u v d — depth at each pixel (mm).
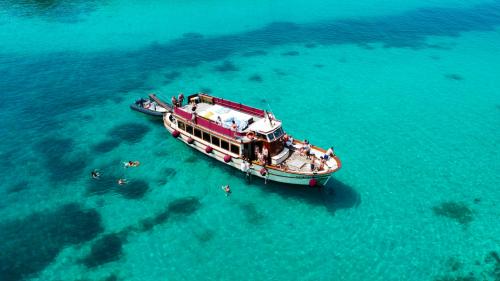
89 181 36031
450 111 50094
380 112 49375
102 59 64438
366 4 100312
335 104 51156
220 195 34375
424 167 38656
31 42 70000
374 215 32344
